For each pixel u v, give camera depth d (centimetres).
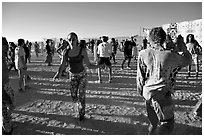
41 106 434
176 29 1553
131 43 951
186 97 488
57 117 372
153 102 240
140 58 246
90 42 1605
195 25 1439
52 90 568
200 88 572
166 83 231
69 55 328
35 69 982
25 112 399
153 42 235
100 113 391
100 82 655
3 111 293
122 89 575
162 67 229
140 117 372
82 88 340
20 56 525
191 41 695
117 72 866
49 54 1116
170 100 242
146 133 309
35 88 588
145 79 252
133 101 466
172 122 243
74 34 326
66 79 722
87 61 340
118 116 376
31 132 314
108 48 630
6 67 290
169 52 226
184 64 240
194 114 376
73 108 421
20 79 539
